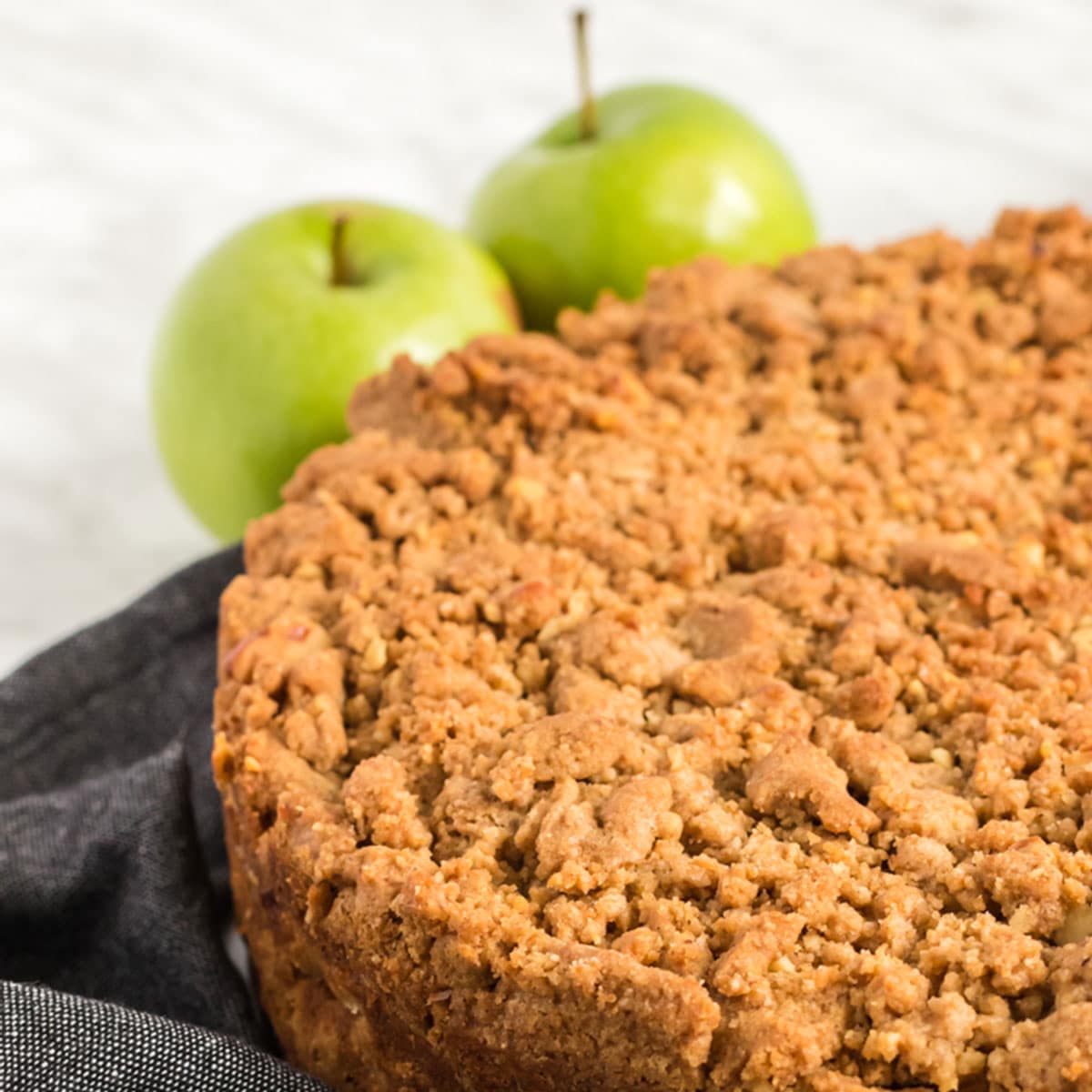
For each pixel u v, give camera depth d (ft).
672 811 1.90
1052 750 1.92
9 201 2.89
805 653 1.98
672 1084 1.82
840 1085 1.81
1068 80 2.94
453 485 2.08
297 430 2.29
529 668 1.98
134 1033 1.90
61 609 2.54
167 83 2.94
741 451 2.11
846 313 2.19
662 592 2.02
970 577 2.01
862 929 1.85
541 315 2.44
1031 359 2.17
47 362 2.77
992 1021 1.82
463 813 1.91
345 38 2.95
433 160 2.94
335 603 2.02
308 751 1.95
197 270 2.33
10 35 2.93
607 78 2.97
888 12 2.96
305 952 1.94
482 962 1.86
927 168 2.89
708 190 2.39
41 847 2.07
